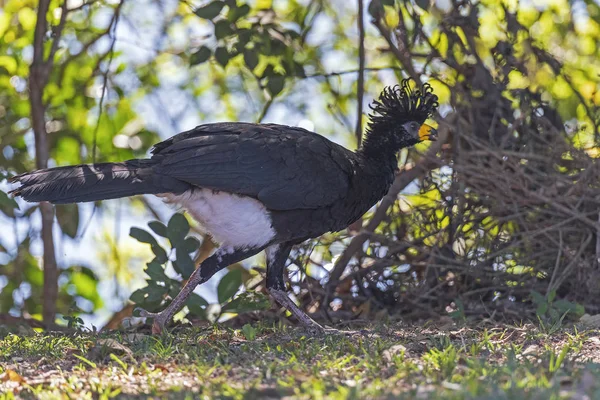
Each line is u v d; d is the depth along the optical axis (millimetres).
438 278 12195
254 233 9781
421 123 10805
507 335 9531
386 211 12852
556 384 6438
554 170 12117
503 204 11828
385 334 9750
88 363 8094
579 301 11742
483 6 13828
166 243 16969
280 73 13602
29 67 13812
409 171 12953
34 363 8391
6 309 14727
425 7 12047
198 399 6648
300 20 15523
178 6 15586
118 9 13836
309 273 12859
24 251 14914
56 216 14320
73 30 14766
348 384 6887
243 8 12750
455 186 12352
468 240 12508
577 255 11492
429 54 13094
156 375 7590
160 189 9367
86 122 15055
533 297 11078
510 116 13070
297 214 9867
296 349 8609
